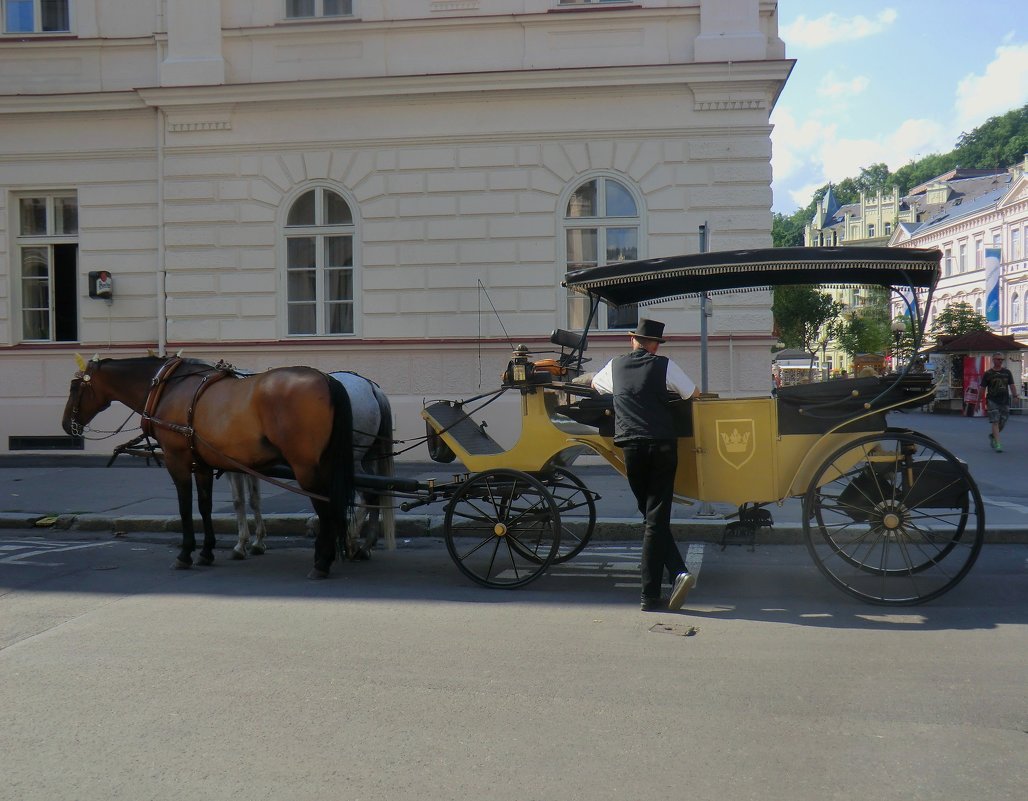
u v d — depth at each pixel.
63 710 4.70
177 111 15.20
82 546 9.42
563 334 8.66
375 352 15.03
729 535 7.18
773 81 14.16
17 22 15.87
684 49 14.45
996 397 17.81
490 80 14.50
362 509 8.52
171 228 15.32
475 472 7.56
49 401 15.70
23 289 16.09
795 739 4.29
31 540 9.80
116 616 6.54
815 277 7.47
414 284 14.94
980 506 6.56
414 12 14.89
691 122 14.34
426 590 7.34
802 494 6.85
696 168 14.39
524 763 4.04
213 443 7.98
